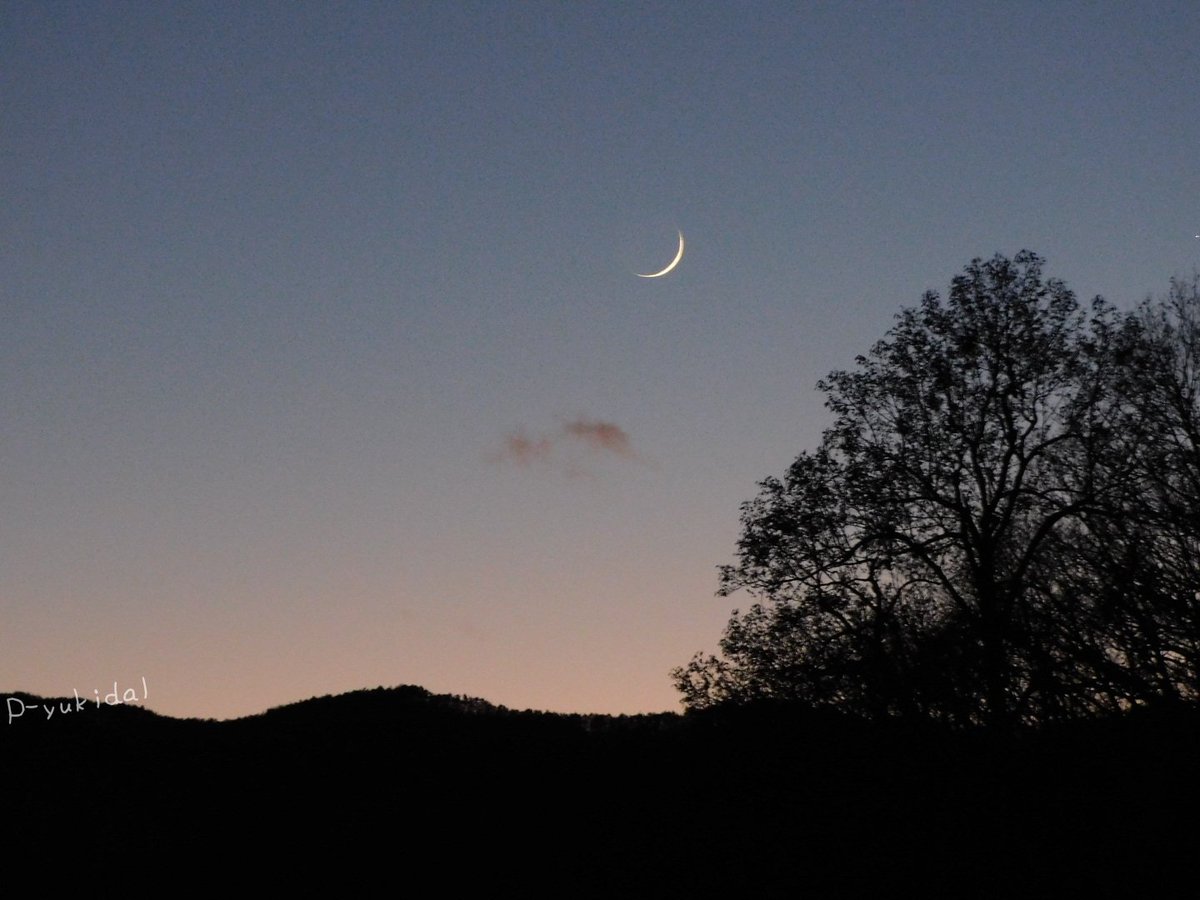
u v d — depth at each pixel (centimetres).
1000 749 3155
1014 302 3619
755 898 3425
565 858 4209
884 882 3156
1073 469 3612
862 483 3569
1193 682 3203
